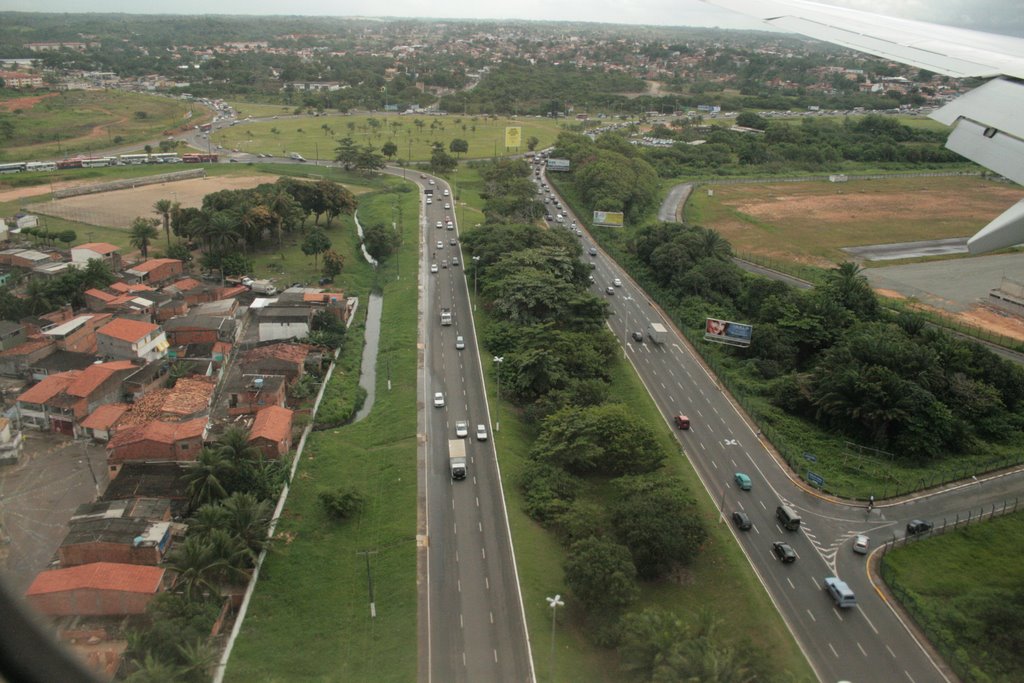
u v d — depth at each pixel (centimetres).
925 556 7862
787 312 13138
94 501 8400
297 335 12838
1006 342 13838
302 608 7138
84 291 13475
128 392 10669
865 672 6319
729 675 5550
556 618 6944
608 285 16400
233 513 7481
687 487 8612
